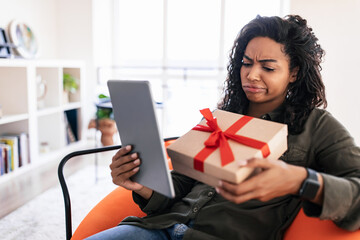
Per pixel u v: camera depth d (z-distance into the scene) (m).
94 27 3.64
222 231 0.81
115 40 3.95
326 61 2.91
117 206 1.17
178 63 3.79
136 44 3.90
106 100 2.95
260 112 0.95
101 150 1.17
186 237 0.81
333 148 0.79
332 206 0.64
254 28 0.88
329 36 2.87
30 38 3.20
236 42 1.00
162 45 3.81
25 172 2.71
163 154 0.66
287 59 0.85
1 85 2.73
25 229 1.77
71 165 2.88
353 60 2.86
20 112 2.76
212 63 3.70
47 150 3.12
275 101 0.92
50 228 1.78
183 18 3.69
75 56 3.71
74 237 1.07
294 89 0.89
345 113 2.94
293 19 0.90
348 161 0.75
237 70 1.00
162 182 0.70
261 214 0.80
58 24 3.70
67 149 3.34
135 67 3.95
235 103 1.03
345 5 2.80
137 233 0.85
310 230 0.76
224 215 0.83
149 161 0.72
